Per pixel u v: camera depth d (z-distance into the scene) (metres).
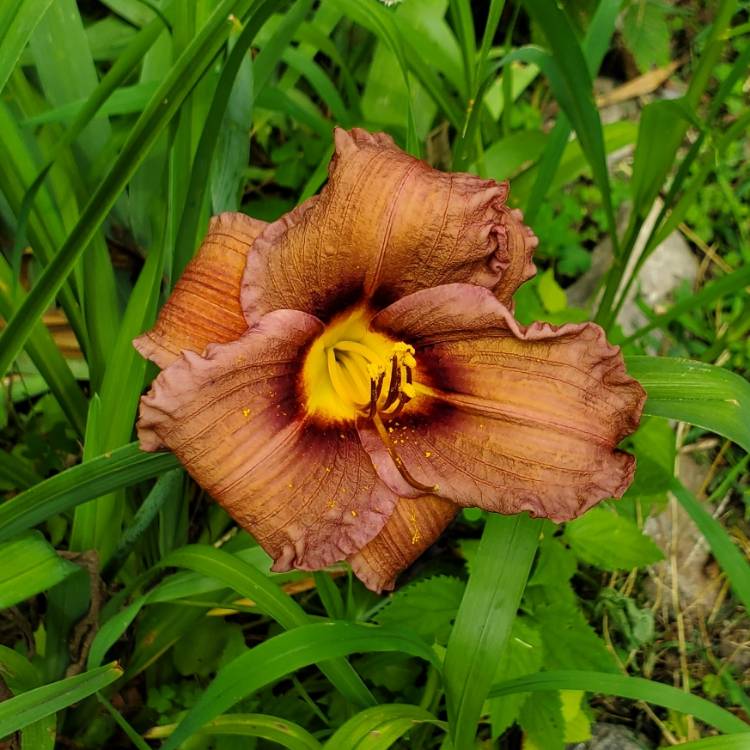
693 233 0.48
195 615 0.31
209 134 0.26
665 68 0.51
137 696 0.33
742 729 0.24
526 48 0.32
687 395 0.26
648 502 0.37
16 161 0.29
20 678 0.26
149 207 0.33
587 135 0.31
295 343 0.22
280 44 0.32
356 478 0.24
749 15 0.51
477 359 0.24
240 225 0.23
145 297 0.28
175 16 0.28
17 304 0.30
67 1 0.32
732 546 0.28
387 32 0.30
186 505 0.33
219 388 0.21
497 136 0.44
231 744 0.30
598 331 0.22
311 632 0.24
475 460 0.24
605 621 0.38
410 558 0.25
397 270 0.22
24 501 0.24
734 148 0.49
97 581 0.28
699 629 0.39
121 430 0.28
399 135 0.41
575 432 0.23
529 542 0.25
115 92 0.32
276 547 0.22
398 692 0.35
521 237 0.24
